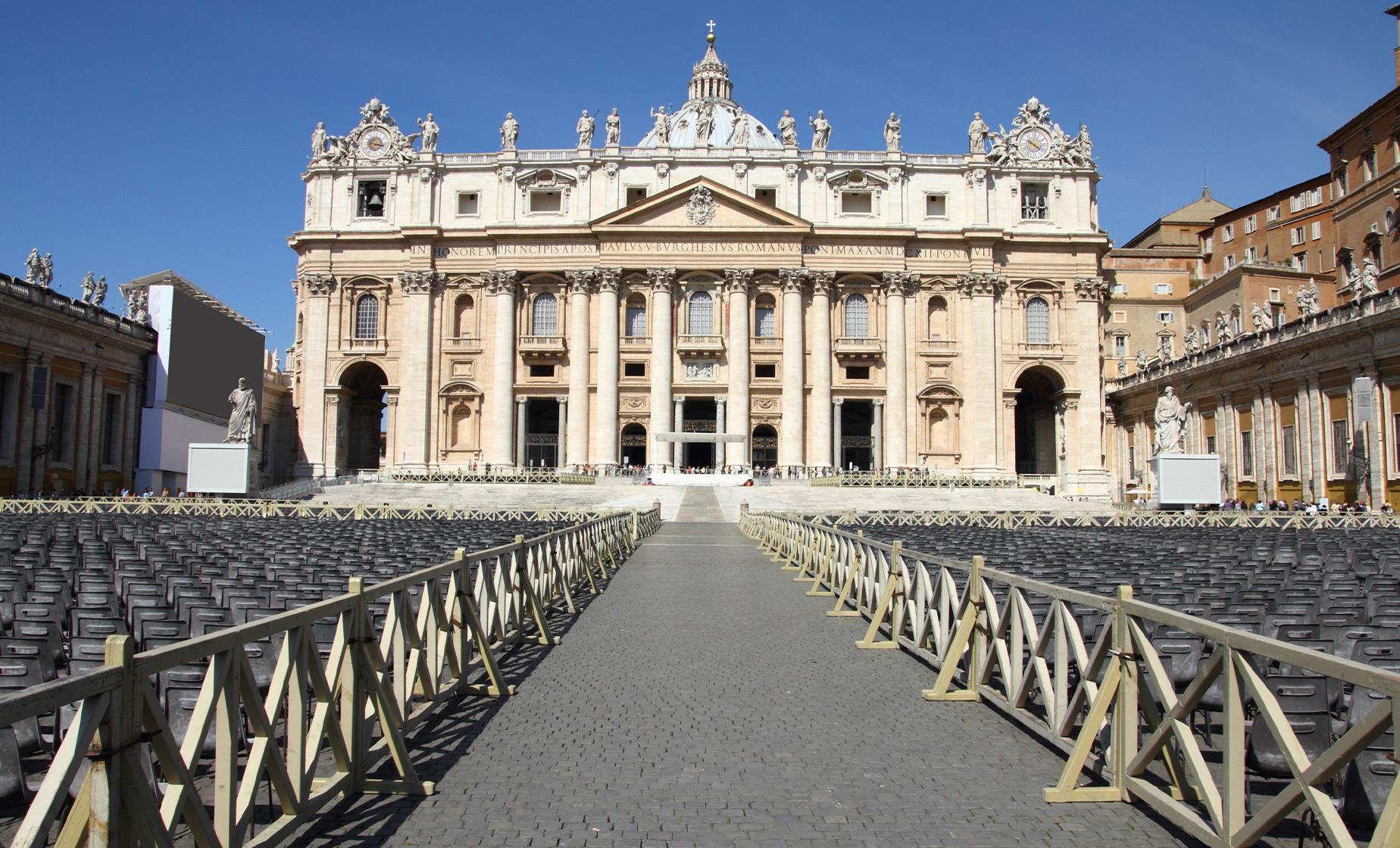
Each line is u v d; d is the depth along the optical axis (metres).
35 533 23.47
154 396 62.06
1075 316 78.88
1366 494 47.06
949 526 34.31
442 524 32.50
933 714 10.54
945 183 80.00
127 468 60.25
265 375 81.25
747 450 76.44
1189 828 6.80
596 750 9.12
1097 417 77.56
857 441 80.88
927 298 79.00
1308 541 24.45
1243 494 58.69
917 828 7.24
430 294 78.12
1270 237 81.56
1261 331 56.47
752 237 77.38
